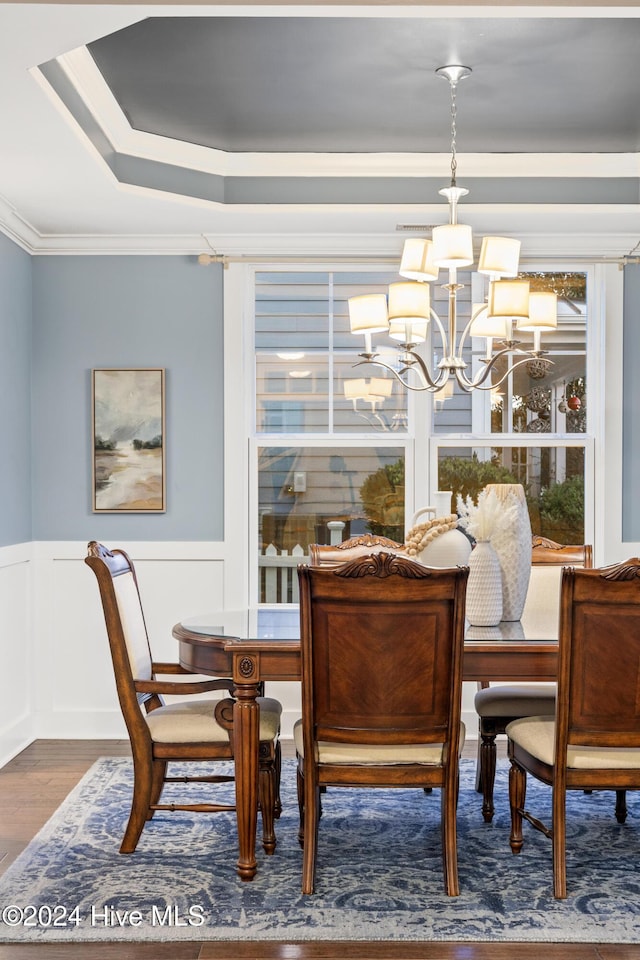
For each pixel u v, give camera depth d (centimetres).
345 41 312
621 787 274
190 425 478
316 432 489
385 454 487
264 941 248
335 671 268
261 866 297
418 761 275
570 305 488
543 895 275
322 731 272
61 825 334
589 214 436
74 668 473
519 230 463
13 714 442
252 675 287
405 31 304
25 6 239
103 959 240
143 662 329
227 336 476
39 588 473
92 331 477
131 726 302
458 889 275
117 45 314
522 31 304
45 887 280
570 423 487
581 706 268
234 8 244
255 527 486
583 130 397
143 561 477
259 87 351
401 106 370
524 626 323
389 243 474
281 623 326
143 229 459
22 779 395
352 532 487
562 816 274
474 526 326
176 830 332
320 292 489
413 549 325
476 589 321
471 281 485
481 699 345
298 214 435
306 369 490
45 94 294
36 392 477
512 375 488
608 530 477
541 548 395
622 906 267
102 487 475
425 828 335
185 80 345
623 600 261
